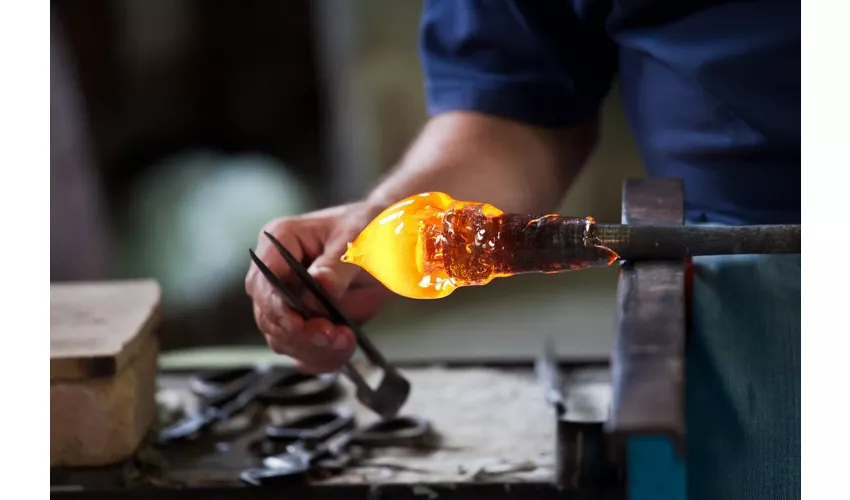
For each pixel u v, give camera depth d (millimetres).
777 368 1560
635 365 1368
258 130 7262
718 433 1569
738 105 1703
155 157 6820
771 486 1558
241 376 2131
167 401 2059
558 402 1933
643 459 1458
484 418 1960
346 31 6953
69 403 1795
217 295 5727
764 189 1729
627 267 1493
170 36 6902
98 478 1792
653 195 1616
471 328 5793
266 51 7172
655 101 1834
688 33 1752
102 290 2082
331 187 7223
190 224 5953
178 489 1757
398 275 1535
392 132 6844
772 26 1679
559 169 2031
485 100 1991
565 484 1714
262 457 1855
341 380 2135
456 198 1908
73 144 4355
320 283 1746
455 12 2037
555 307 6070
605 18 1929
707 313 1581
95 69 6355
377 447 1860
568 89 2014
